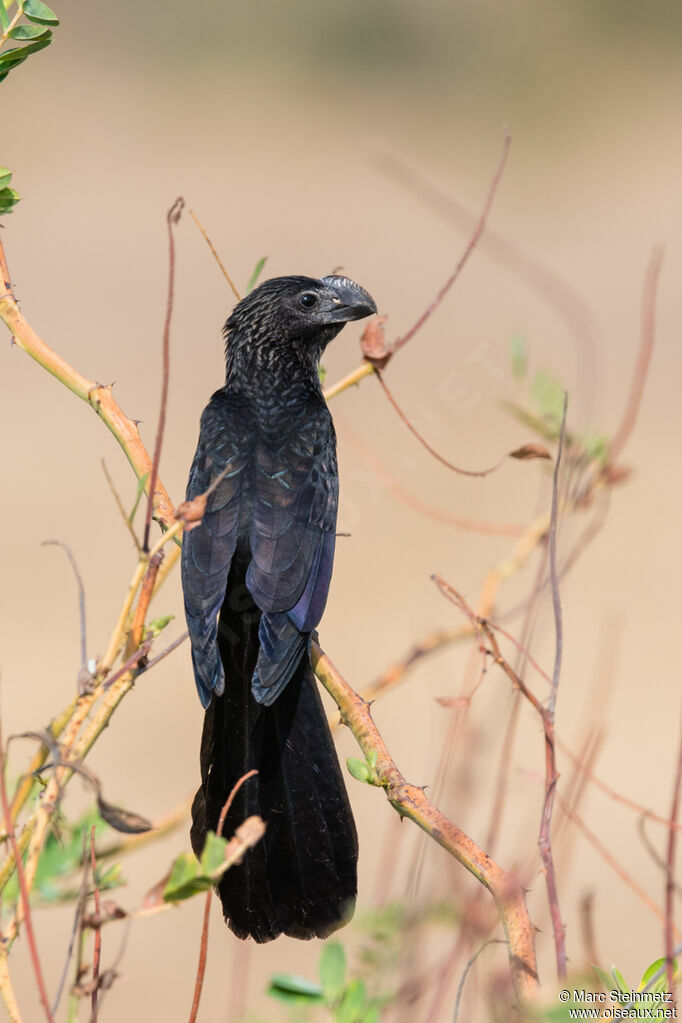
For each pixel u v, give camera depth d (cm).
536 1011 394
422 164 3656
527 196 3484
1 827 479
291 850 602
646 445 2186
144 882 1094
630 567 1805
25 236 3058
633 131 3978
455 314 2520
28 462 2050
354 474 846
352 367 1775
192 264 2938
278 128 3862
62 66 4162
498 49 4394
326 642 1537
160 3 4381
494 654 542
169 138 3750
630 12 4572
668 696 1455
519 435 1772
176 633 1232
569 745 1051
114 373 2384
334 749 627
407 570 1619
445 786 532
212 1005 969
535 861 493
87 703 453
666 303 2802
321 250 3006
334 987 413
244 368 811
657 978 416
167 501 693
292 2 4431
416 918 459
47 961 1009
